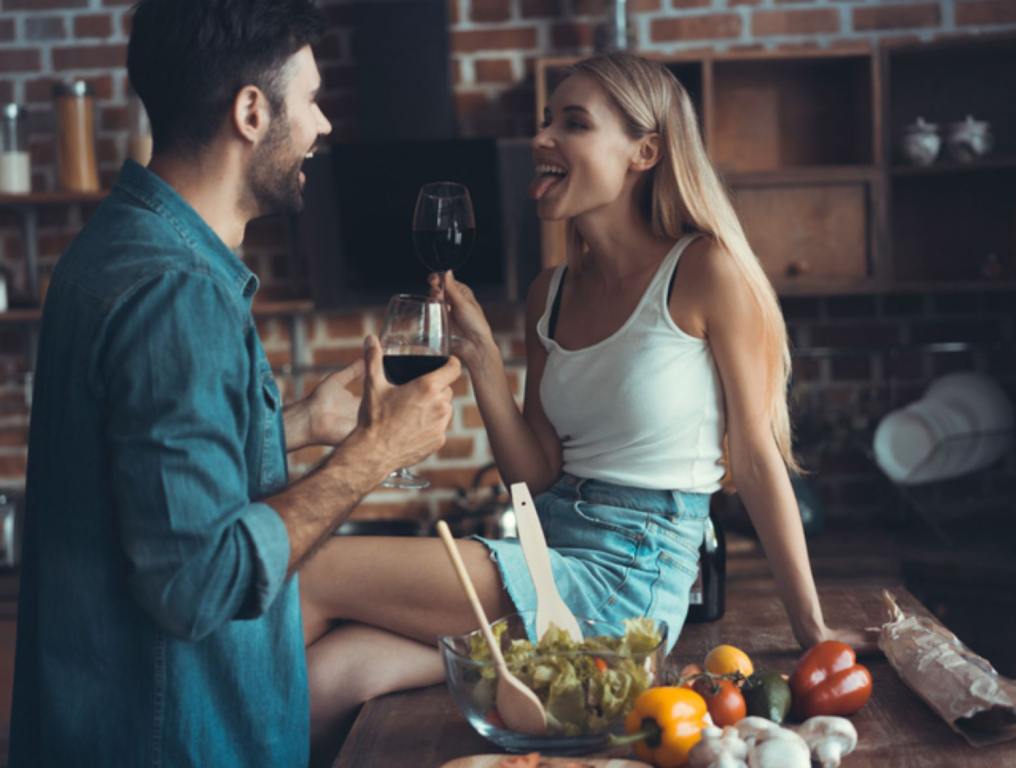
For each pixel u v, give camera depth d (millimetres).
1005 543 3307
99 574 1342
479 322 1978
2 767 3215
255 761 1438
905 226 3568
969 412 3434
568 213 1876
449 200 1919
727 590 3168
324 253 3445
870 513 3695
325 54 3598
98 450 1319
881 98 3344
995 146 3523
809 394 3699
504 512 3336
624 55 1895
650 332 1817
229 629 1415
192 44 1402
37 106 3725
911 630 1618
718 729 1290
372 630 1744
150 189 1402
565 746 1338
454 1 3602
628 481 1832
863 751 1376
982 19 3547
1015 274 3520
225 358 1300
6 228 3764
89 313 1301
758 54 3359
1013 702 1418
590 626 1584
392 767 1384
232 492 1277
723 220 1859
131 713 1368
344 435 1867
